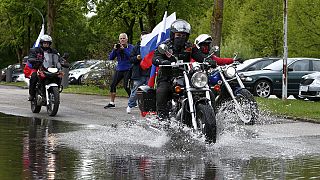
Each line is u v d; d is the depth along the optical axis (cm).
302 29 4444
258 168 830
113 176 759
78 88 3117
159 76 1091
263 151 990
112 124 1391
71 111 1762
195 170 808
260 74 2500
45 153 942
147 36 1711
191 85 1032
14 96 2397
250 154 955
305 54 4503
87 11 3672
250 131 1256
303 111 1723
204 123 984
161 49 1042
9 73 5275
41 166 824
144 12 3428
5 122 1436
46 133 1211
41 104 1630
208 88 1036
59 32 5591
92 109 1839
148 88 1156
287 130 1308
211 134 978
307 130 1316
